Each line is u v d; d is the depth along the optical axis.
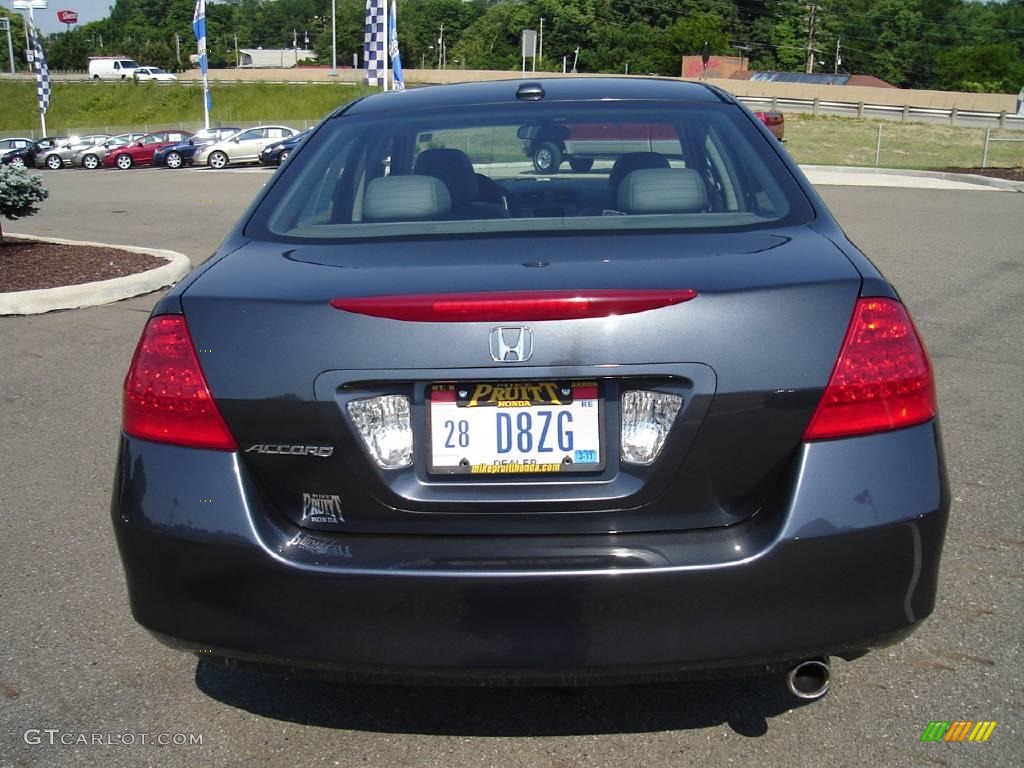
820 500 2.23
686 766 2.59
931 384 2.38
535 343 2.23
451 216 3.04
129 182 27.03
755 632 2.24
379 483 2.30
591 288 2.28
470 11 138.38
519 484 2.29
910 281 9.12
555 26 111.62
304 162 3.27
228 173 30.97
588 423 2.28
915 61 121.62
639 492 2.28
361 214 3.02
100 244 11.62
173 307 2.44
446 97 3.61
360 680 2.36
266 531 2.31
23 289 8.70
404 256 2.59
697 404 2.23
